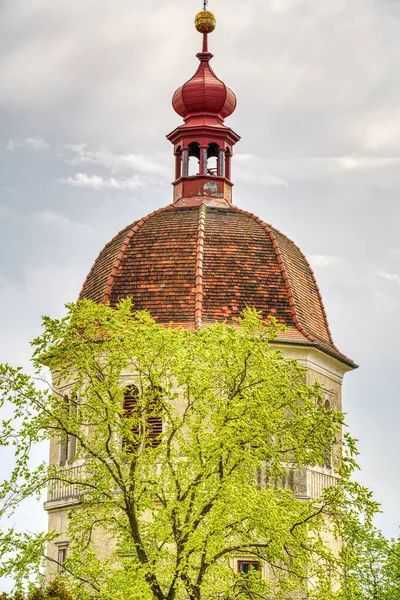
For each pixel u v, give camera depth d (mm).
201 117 60531
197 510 38594
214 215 56469
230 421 38844
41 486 40000
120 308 41781
